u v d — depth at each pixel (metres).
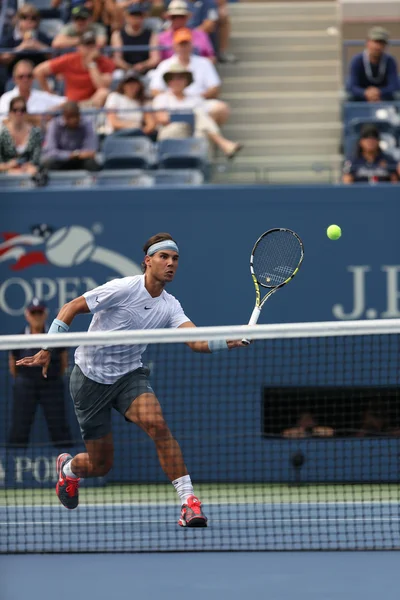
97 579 16.95
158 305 17.55
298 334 17.08
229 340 17.19
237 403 26.02
